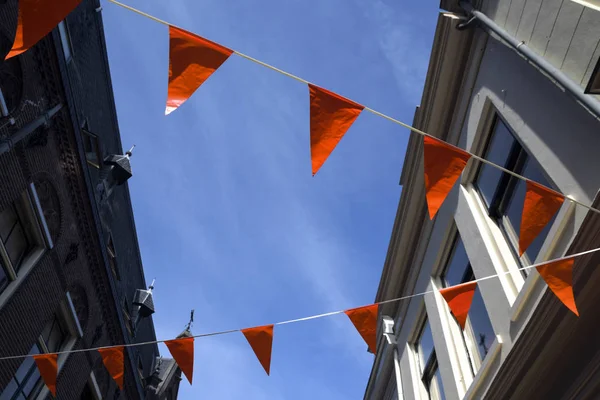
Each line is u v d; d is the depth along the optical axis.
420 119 7.76
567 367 4.30
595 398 4.03
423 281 8.38
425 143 3.21
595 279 3.69
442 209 7.58
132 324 15.11
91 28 11.45
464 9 6.28
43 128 8.70
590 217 3.54
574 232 3.93
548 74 4.17
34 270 8.97
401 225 9.10
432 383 7.79
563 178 4.14
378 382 10.70
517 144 5.38
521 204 5.24
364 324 4.24
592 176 3.76
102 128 12.95
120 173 13.48
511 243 5.46
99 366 12.08
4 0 7.26
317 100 2.98
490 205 5.98
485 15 5.79
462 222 6.56
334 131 2.95
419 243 8.77
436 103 7.32
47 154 9.07
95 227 11.05
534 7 4.69
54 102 8.98
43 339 9.76
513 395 4.66
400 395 8.80
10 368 8.34
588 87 3.49
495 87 5.76
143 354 17.23
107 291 11.97
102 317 12.02
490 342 5.66
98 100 12.43
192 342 4.45
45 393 9.63
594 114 3.52
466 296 4.27
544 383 4.48
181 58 2.80
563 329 4.06
